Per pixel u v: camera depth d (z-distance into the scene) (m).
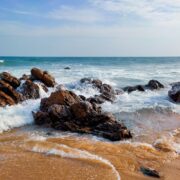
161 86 27.22
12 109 15.36
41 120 14.06
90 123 13.30
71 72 42.28
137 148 10.57
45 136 11.84
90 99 19.06
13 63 64.94
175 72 47.38
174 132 13.12
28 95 18.34
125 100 21.03
